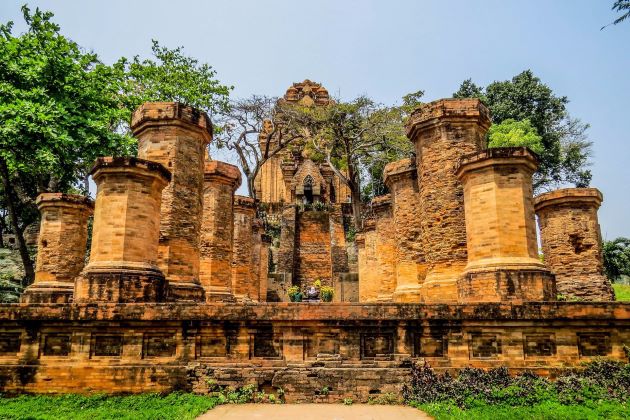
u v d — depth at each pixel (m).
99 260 12.38
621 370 10.85
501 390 10.21
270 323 11.85
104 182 12.81
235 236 24.88
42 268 18.75
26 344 11.70
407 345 11.72
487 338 11.74
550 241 19.70
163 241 14.89
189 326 11.79
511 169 12.98
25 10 21.23
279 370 11.34
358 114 36.81
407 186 19.17
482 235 13.00
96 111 21.52
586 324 11.68
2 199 28.56
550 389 10.40
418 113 16.55
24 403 10.69
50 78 20.08
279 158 58.84
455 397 10.16
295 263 46.12
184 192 15.48
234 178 21.19
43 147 18.97
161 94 29.73
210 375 11.43
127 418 9.39
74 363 11.56
